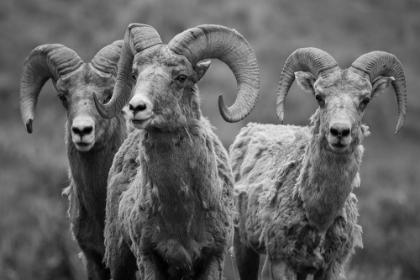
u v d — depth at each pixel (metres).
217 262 26.33
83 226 30.94
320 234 27.77
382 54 27.48
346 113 25.64
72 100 29.22
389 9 170.50
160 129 24.30
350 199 28.75
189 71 24.89
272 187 29.33
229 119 25.55
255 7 146.25
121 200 27.73
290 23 147.50
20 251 63.41
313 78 28.36
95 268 31.20
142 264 26.23
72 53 30.17
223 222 26.27
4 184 77.69
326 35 147.62
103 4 157.38
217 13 140.12
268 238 28.91
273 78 119.06
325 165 26.69
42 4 159.12
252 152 33.62
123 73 27.08
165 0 141.50
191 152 25.02
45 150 92.25
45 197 76.12
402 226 71.50
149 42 25.33
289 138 32.84
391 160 106.00
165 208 25.23
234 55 26.23
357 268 61.97
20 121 116.62
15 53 142.12
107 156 30.02
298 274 30.06
